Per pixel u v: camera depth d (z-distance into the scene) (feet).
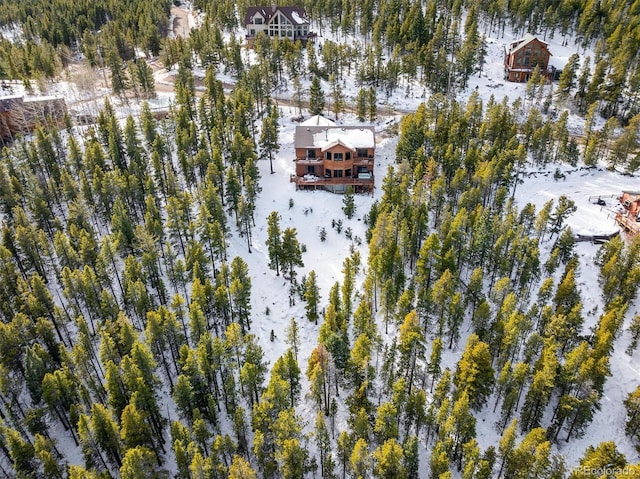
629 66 392.68
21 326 190.80
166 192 291.79
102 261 220.02
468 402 163.63
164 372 200.75
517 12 503.20
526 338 209.05
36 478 160.66
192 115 362.74
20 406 184.24
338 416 190.49
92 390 189.37
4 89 418.31
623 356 206.39
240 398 194.39
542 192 304.71
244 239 277.85
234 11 547.90
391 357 188.34
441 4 540.11
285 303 240.94
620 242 234.79
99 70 450.30
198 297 208.13
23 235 224.94
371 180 308.19
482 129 314.76
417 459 159.53
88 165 287.28
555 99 397.60
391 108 391.04
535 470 148.15
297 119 378.12
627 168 315.17
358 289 241.35
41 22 509.35
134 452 144.87
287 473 152.56
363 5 507.30
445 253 230.89
